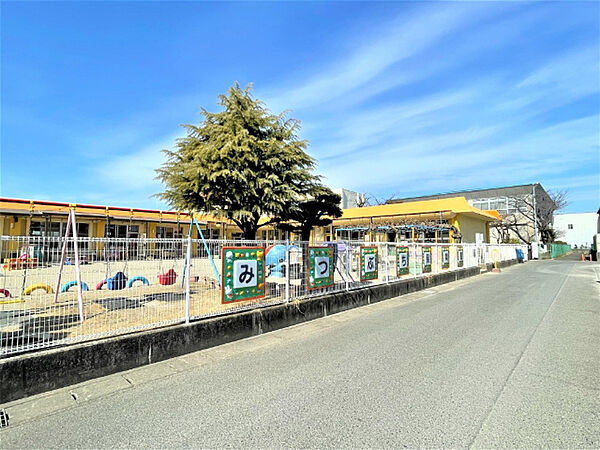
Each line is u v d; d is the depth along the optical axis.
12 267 5.20
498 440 2.87
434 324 7.02
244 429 3.10
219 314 6.01
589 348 5.35
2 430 3.15
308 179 9.25
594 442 2.83
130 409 3.53
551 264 27.03
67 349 4.14
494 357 4.93
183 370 4.62
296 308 7.20
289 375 4.38
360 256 9.69
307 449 2.77
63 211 20.25
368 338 6.05
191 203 8.91
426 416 3.27
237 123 8.41
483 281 15.09
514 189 48.12
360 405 3.51
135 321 5.88
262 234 20.84
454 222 23.72
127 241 6.11
